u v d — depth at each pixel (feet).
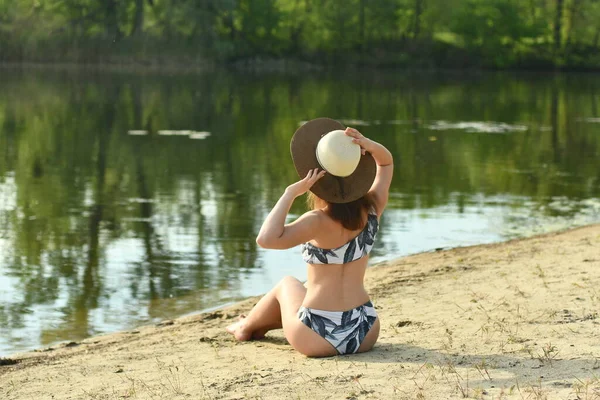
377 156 16.16
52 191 46.50
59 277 29.37
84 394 15.55
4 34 195.52
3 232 36.24
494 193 46.91
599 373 14.23
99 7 197.06
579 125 88.58
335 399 13.58
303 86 152.05
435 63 234.79
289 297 17.20
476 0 234.79
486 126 86.17
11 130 77.15
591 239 32.22
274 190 47.24
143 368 17.47
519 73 227.61
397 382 14.30
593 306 20.12
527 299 21.53
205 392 14.64
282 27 228.84
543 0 246.27
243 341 19.02
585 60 236.22
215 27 209.56
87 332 23.49
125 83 148.05
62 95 118.62
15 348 22.07
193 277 29.30
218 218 39.29
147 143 69.26
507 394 13.24
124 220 38.83
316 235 15.53
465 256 30.48
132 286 28.17
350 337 16.20
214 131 79.15
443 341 17.37
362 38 233.55
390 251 33.01
